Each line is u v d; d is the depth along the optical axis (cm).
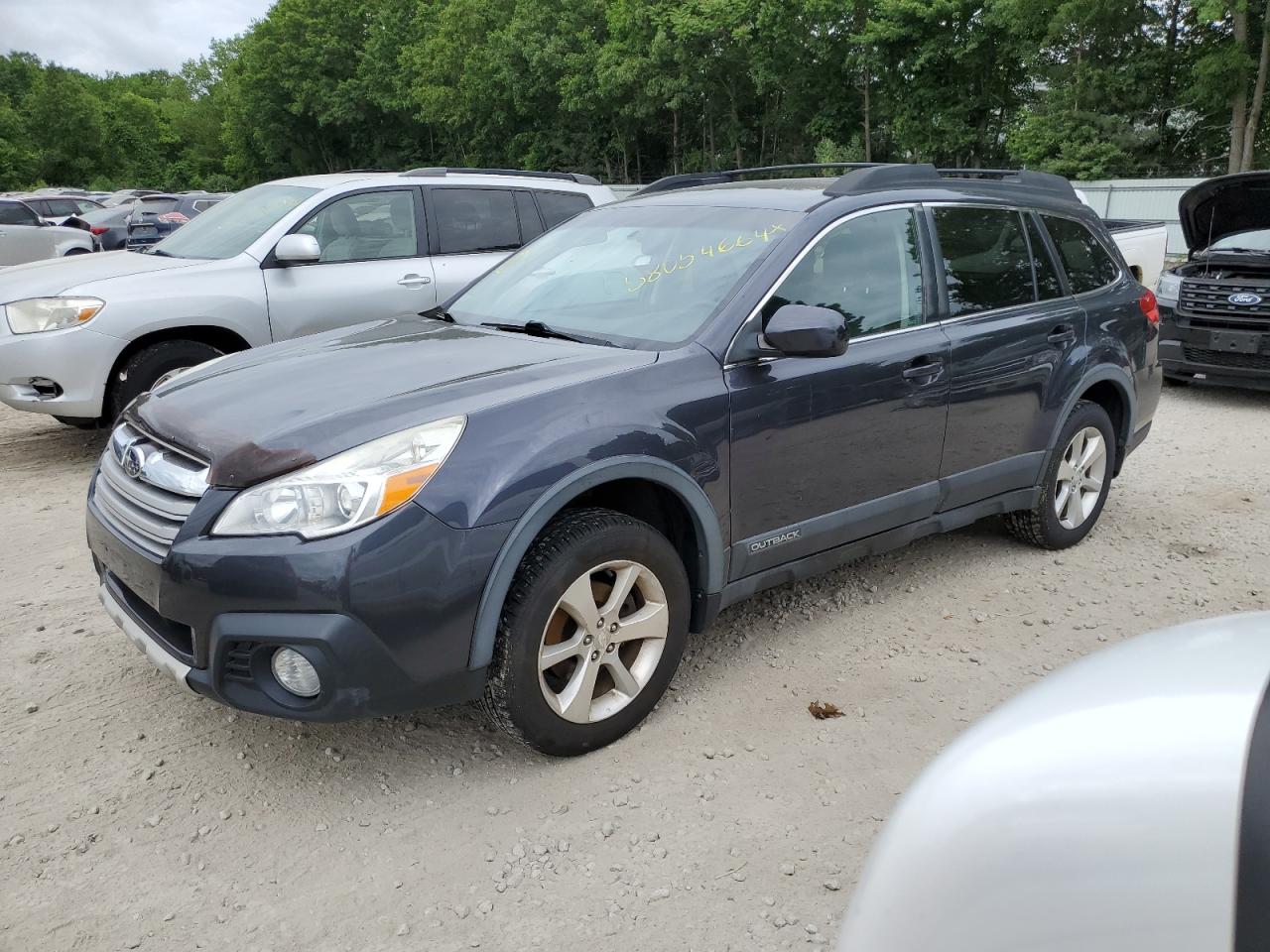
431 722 328
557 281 397
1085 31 3025
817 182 414
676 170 4778
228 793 290
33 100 7975
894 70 3609
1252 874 98
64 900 246
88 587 435
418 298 703
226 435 278
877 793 289
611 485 308
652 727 323
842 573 456
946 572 458
